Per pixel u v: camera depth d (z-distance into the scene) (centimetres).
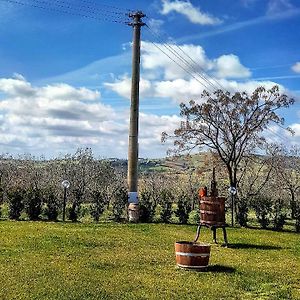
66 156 5716
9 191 2975
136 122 3219
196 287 1235
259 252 1936
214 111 3478
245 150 3706
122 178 5316
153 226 2686
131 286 1211
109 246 1844
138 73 3272
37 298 1054
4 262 1423
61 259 1515
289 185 4684
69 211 2905
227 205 3838
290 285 1320
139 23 3284
